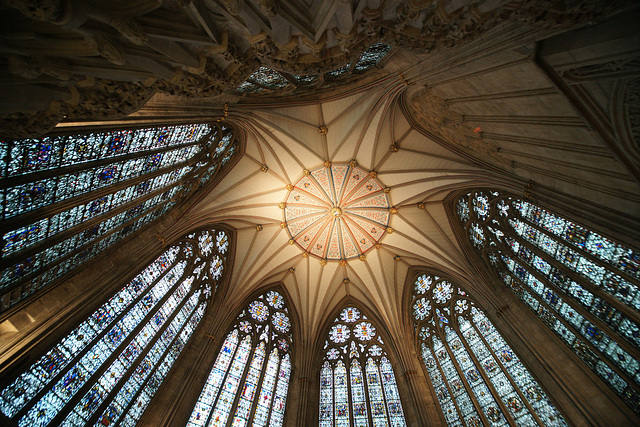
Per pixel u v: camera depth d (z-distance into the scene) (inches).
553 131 417.7
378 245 887.1
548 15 293.3
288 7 306.0
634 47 276.2
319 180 829.2
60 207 381.7
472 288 737.0
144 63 275.1
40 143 340.2
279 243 871.7
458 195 771.4
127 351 514.6
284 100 657.6
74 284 445.4
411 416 683.4
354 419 709.3
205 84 347.6
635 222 418.3
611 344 482.6
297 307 888.3
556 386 530.3
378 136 731.4
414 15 326.6
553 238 578.6
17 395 349.4
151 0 244.7
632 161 361.4
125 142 444.8
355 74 613.9
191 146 594.9
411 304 853.8
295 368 788.0
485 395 621.9
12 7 201.3
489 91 444.8
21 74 218.7
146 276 594.9
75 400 414.0
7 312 360.2
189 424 573.0
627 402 458.3
